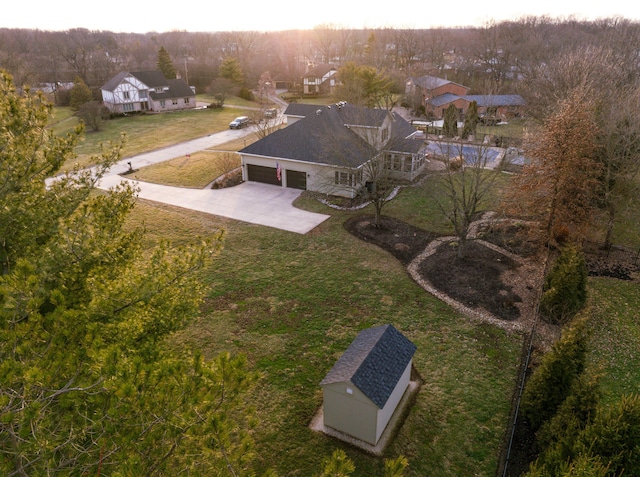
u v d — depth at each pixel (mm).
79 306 8305
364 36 128625
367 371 11828
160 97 63562
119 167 36969
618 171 21984
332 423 12305
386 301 18188
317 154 30234
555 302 16844
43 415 5836
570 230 22625
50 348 6332
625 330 16688
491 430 12352
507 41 76312
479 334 16219
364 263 21250
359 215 26953
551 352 12312
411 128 35875
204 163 37750
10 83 10242
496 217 26078
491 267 20672
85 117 50750
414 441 12039
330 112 32375
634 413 8594
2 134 9250
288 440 12070
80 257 8727
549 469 9289
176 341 15828
